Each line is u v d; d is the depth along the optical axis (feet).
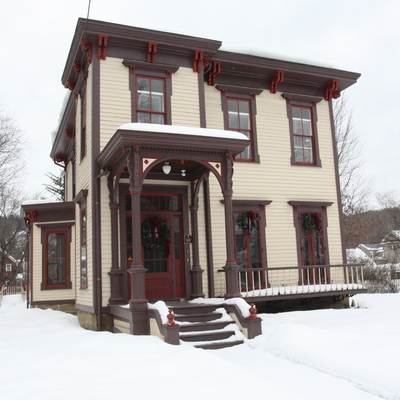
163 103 40.42
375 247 186.39
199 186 39.09
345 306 46.85
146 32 39.40
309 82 49.42
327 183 48.70
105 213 36.86
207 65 43.01
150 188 39.14
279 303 44.19
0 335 34.73
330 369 21.61
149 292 38.11
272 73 47.26
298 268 42.09
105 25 38.17
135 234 31.09
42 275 55.21
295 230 45.98
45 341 30.91
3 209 124.88
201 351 24.07
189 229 39.93
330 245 47.60
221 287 40.98
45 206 54.54
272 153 46.57
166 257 39.14
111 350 25.03
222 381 19.22
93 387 18.47
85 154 42.29
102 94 38.45
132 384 18.92
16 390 18.20
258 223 44.55
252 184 45.03
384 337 26.40
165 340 26.99
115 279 35.76
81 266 42.32
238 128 45.88
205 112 42.39
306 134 49.06
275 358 24.62
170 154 32.78
